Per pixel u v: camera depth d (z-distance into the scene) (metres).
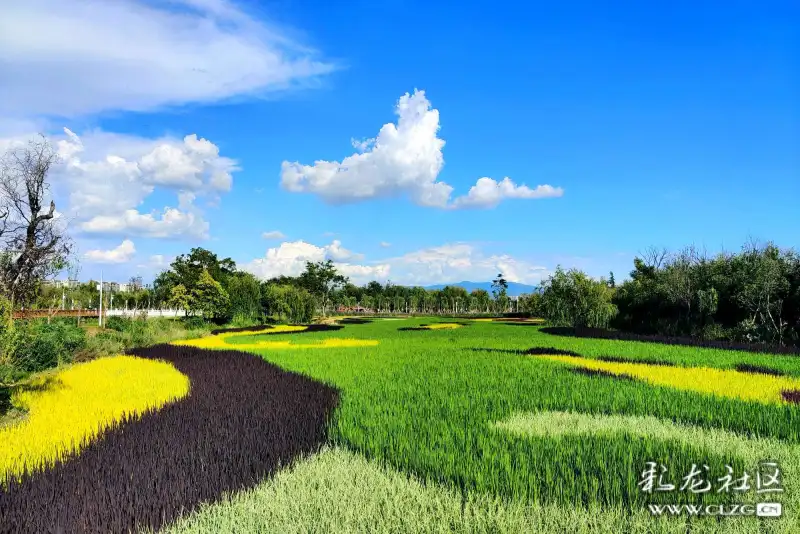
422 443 7.32
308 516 5.13
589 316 41.50
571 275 43.12
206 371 16.03
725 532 4.77
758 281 29.19
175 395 11.91
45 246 12.34
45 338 18.42
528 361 18.14
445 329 42.34
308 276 84.50
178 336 34.00
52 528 4.85
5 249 12.03
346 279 90.06
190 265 68.38
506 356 20.00
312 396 11.30
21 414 10.01
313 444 7.50
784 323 27.09
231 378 14.38
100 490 5.62
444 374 14.78
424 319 67.50
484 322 56.97
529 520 5.02
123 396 11.93
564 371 15.38
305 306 59.47
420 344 26.52
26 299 12.84
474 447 7.27
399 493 5.64
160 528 4.98
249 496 5.65
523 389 12.14
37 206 12.27
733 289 31.84
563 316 43.00
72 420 9.45
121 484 5.79
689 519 5.09
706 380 13.73
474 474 6.07
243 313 55.47
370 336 34.44
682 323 35.03
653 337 28.23
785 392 11.86
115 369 16.98
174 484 5.78
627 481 5.79
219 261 75.81
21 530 4.87
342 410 9.72
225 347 25.89
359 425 8.63
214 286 53.44
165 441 7.48
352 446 7.44
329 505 5.38
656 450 6.95
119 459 6.64
